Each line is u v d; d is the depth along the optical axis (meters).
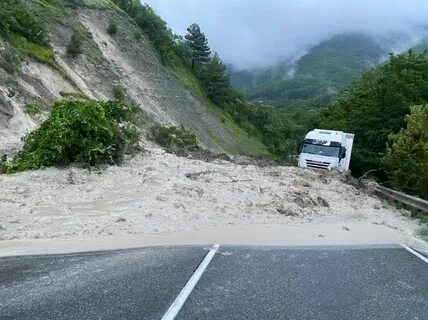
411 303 6.05
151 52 88.75
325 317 5.42
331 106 47.81
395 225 13.11
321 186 18.59
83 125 15.94
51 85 42.66
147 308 5.46
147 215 11.37
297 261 8.13
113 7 86.19
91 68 61.81
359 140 34.19
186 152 25.75
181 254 8.14
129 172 15.98
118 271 6.97
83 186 13.99
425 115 21.17
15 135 26.33
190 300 5.77
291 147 112.88
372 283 6.93
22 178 14.23
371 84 43.59
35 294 5.89
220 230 10.71
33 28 49.28
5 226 9.99
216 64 109.69
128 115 20.09
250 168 20.17
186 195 13.56
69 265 7.27
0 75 32.62
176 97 85.25
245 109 120.81
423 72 34.06
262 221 12.10
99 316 5.19
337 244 9.92
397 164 21.77
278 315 5.41
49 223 10.43
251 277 6.92
